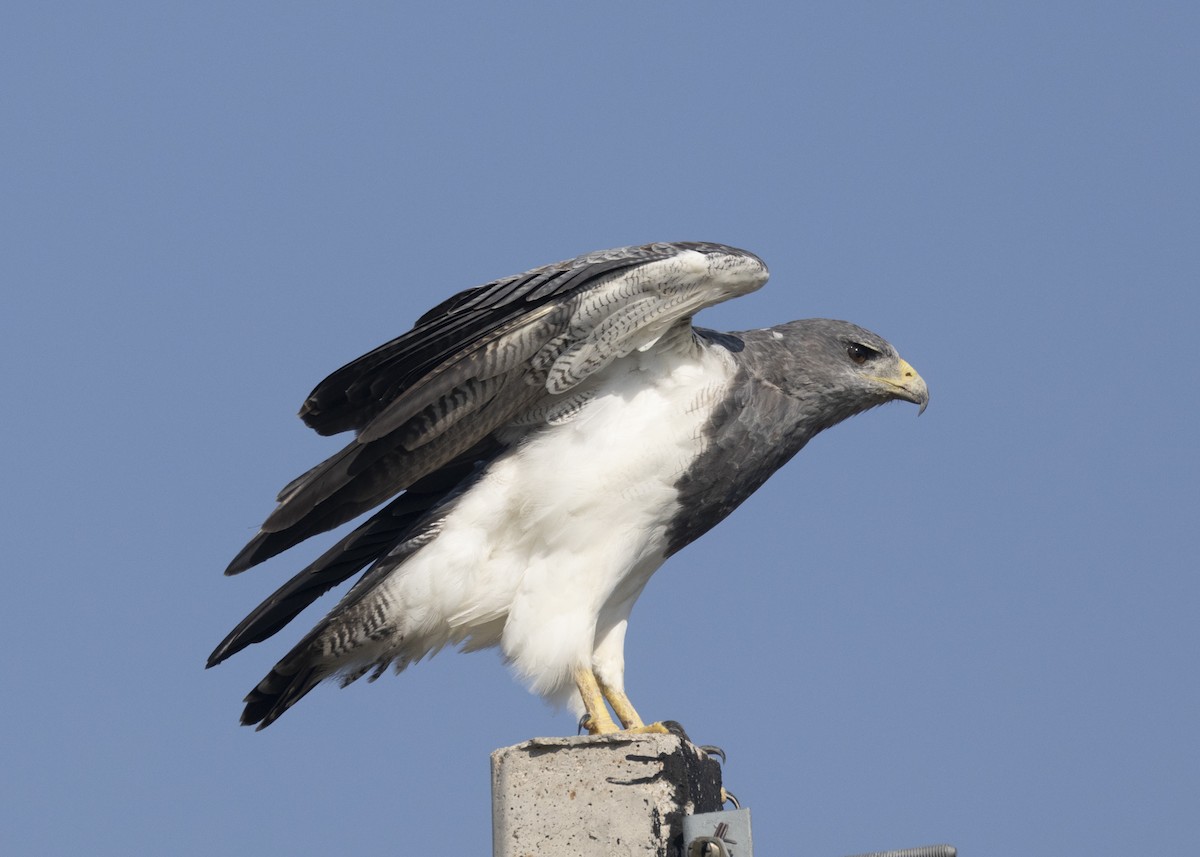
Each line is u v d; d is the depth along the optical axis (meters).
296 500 12.59
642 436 12.80
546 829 10.21
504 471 12.95
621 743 10.29
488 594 12.86
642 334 12.55
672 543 13.23
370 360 12.57
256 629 13.86
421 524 13.09
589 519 12.75
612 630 13.31
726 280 12.35
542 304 12.31
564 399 12.97
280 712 13.59
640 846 10.08
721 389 13.10
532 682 12.73
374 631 12.98
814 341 14.09
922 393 14.19
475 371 12.40
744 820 9.88
